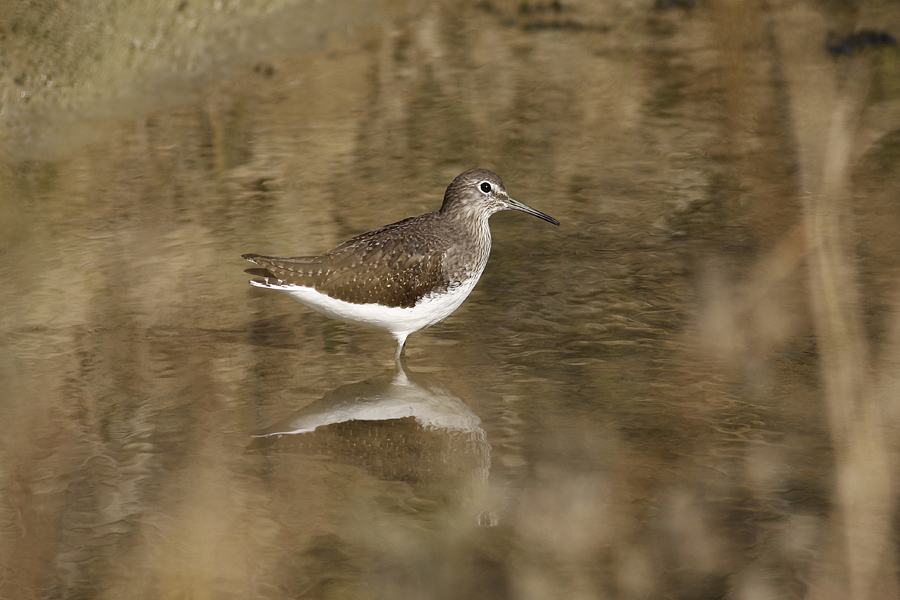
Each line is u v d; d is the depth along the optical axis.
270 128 18.91
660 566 8.52
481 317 13.05
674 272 13.77
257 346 12.53
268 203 16.14
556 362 11.92
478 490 9.70
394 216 15.59
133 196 16.47
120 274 14.09
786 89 18.95
